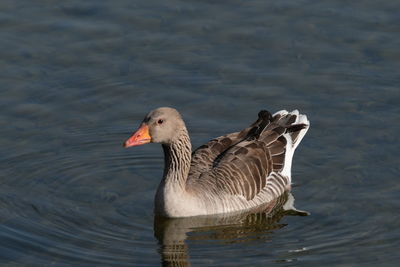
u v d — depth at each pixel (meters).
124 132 18.83
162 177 17.22
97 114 19.30
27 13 21.97
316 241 15.36
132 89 19.95
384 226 15.71
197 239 15.64
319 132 18.80
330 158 18.03
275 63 20.62
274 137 17.70
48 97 19.61
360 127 18.81
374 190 16.94
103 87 19.98
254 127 17.72
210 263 14.62
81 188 17.23
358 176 17.39
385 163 17.69
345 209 16.41
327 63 20.55
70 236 15.48
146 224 16.05
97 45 21.06
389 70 20.27
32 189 17.08
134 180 17.61
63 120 19.08
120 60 20.67
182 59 20.73
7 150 18.16
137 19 21.88
